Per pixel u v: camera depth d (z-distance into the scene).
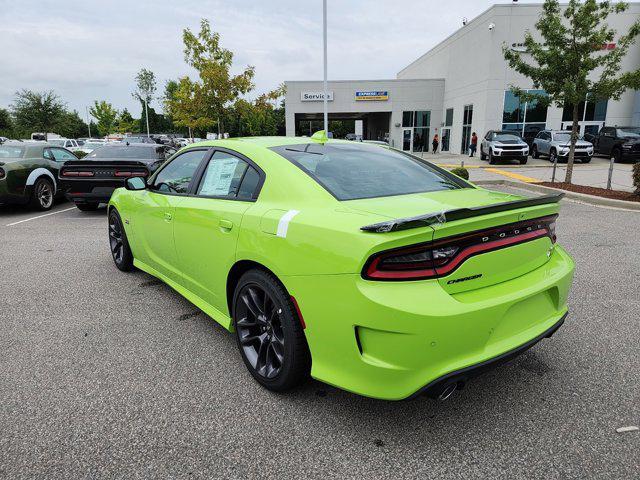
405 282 2.04
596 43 11.94
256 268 2.74
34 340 3.48
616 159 21.20
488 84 26.62
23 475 2.09
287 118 36.75
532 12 25.56
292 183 2.67
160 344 3.40
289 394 2.72
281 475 2.09
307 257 2.29
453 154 32.84
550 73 12.46
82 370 3.03
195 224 3.25
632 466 2.11
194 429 2.42
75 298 4.37
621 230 7.17
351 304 2.10
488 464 2.14
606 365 3.02
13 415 2.54
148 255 4.28
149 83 82.12
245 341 2.90
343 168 2.93
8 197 9.12
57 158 10.85
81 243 6.72
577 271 5.04
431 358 2.04
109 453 2.24
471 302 2.12
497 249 2.26
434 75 39.12
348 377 2.22
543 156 23.91
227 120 23.42
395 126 36.91
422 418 2.49
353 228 2.17
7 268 5.42
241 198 2.95
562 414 2.51
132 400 2.68
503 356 2.21
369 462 2.16
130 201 4.49
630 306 4.02
